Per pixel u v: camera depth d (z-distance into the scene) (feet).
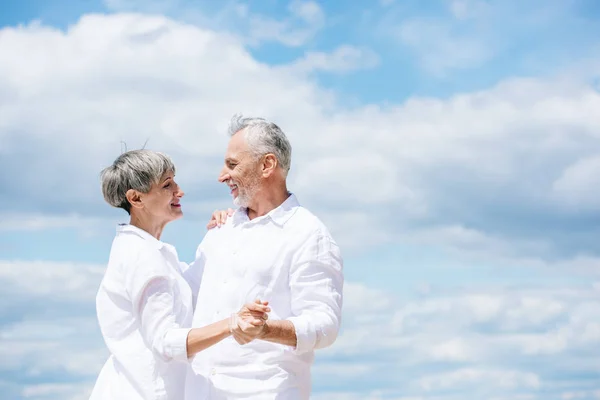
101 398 11.05
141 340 11.00
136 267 10.96
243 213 11.86
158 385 10.89
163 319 10.77
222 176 11.70
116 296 11.10
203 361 11.21
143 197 11.35
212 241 11.91
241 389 10.95
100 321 11.18
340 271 11.35
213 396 11.04
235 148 11.59
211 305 11.33
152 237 11.35
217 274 11.46
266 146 11.48
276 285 11.16
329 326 10.82
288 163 11.76
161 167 11.39
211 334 10.41
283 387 10.98
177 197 11.66
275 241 11.31
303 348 10.61
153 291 10.88
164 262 11.21
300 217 11.45
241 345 10.89
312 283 11.05
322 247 11.20
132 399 10.84
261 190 11.55
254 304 10.09
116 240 11.45
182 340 10.48
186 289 11.50
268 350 11.03
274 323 10.43
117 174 11.34
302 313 10.99
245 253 11.35
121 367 10.97
